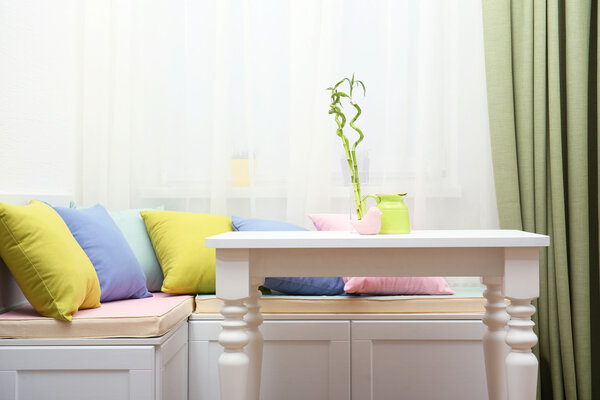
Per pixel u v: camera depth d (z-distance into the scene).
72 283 1.76
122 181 2.77
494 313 1.92
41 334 1.72
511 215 2.61
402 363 2.18
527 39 2.62
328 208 2.73
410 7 2.78
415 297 2.21
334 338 2.17
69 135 2.62
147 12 2.80
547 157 2.65
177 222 2.45
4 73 2.02
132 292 2.17
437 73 2.76
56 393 1.72
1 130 2.00
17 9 2.12
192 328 2.18
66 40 2.61
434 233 1.86
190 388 2.17
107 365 1.71
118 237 2.21
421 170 2.71
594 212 2.70
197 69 2.80
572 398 2.52
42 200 2.24
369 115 2.76
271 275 1.65
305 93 2.77
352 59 2.77
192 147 2.80
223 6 2.77
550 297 2.56
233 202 2.80
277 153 2.81
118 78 2.77
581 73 2.58
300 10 2.78
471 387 2.17
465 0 2.76
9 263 1.77
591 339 2.71
